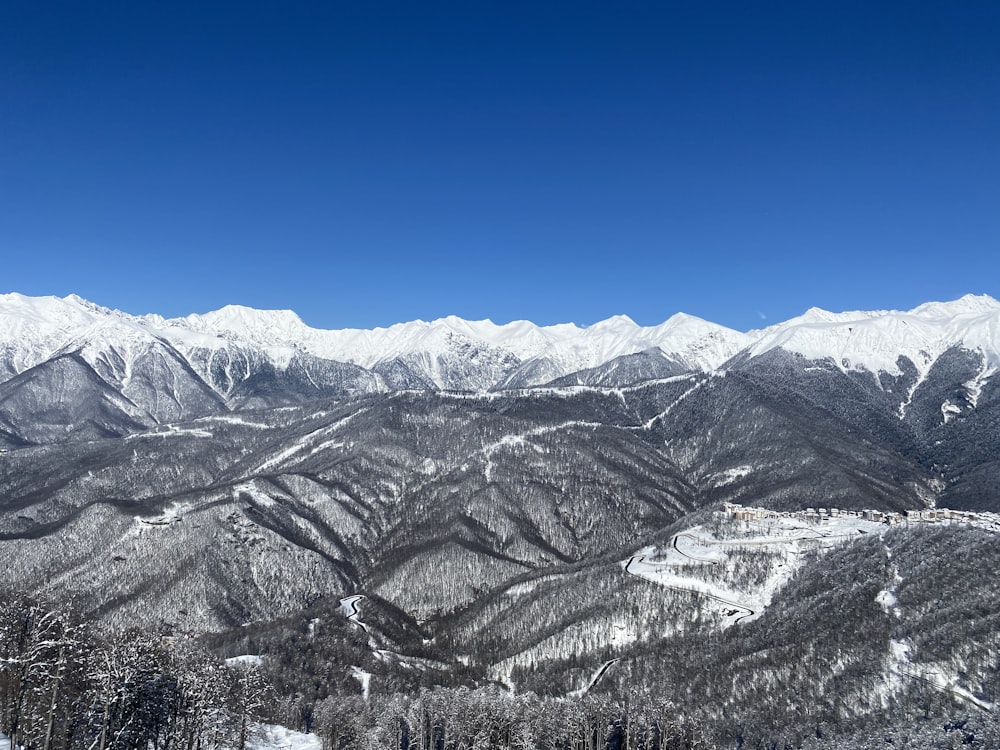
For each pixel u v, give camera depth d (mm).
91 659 176500
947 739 198250
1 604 181500
